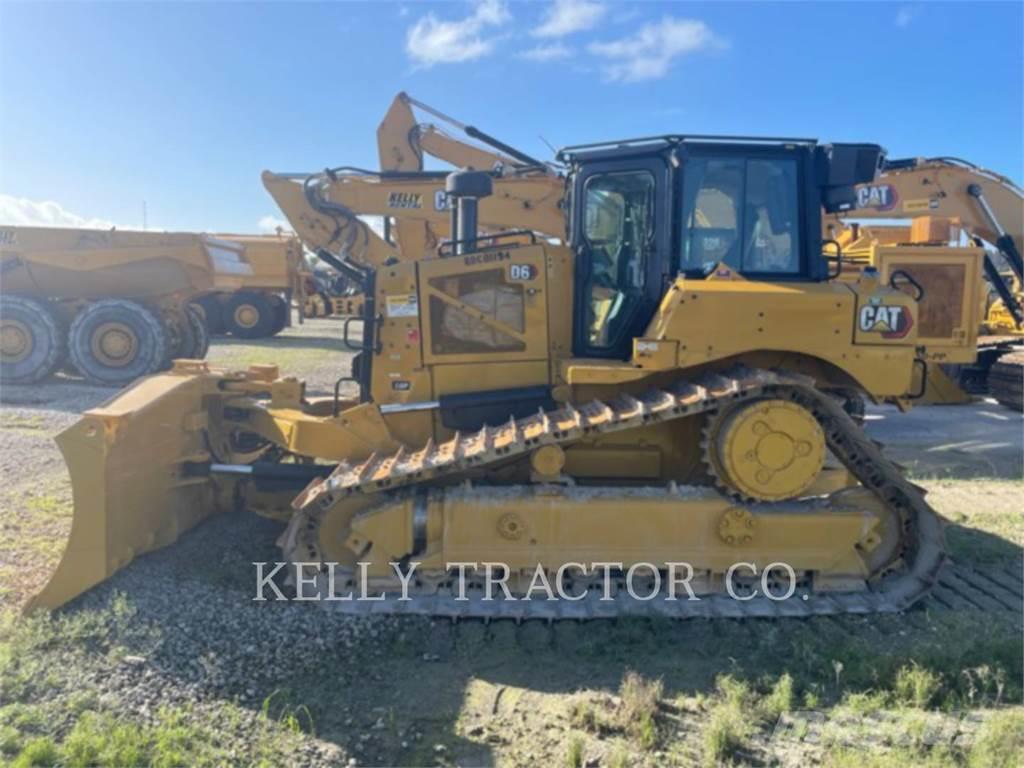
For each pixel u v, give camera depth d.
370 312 5.38
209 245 13.79
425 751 3.34
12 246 13.16
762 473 4.59
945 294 9.50
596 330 5.23
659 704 3.71
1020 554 5.73
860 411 7.45
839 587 4.80
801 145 4.93
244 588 4.73
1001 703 3.73
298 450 5.26
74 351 12.80
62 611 4.29
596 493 4.70
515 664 4.10
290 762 3.21
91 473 4.39
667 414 4.48
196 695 3.64
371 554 4.67
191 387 5.44
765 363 4.80
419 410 5.28
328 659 4.05
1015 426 11.22
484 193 5.52
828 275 5.04
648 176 4.98
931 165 11.12
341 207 6.87
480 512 4.64
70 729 3.31
